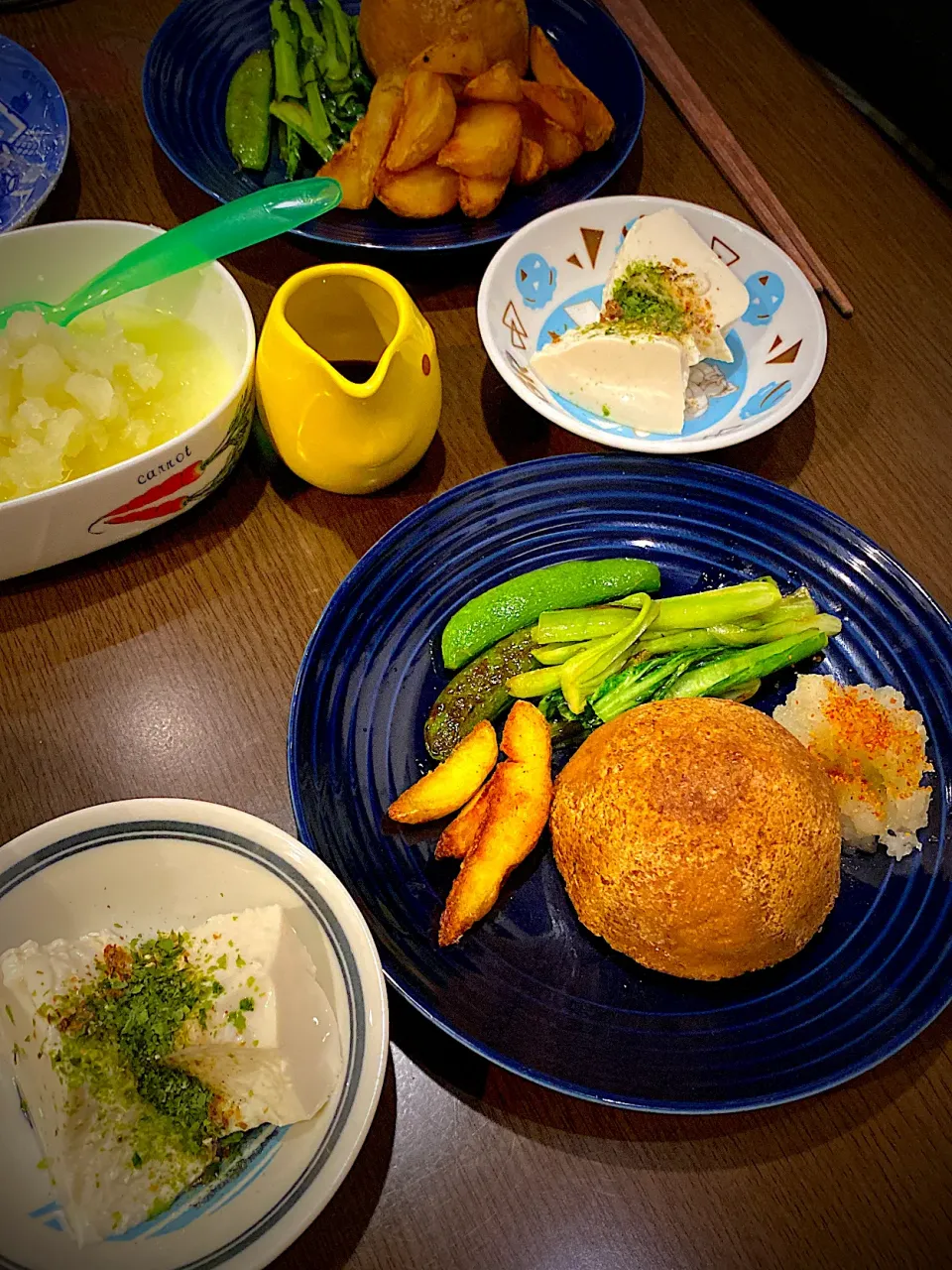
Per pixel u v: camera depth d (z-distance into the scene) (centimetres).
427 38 44
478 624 35
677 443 36
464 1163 28
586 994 30
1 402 33
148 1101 26
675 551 38
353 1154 24
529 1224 27
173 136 45
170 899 29
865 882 32
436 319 43
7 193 43
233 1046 25
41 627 36
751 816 28
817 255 47
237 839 28
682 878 28
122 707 35
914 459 41
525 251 42
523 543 37
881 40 50
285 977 26
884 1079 29
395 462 36
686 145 50
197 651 36
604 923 29
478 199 42
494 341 39
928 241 48
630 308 41
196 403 36
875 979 30
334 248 44
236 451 36
